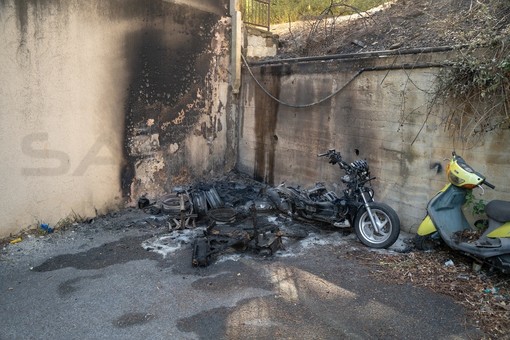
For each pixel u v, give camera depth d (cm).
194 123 629
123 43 516
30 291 345
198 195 525
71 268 389
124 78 524
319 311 317
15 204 441
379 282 364
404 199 480
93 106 496
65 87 466
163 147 587
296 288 354
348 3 779
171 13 567
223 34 654
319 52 654
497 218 355
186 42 595
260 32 709
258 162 677
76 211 499
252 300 333
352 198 462
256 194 610
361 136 518
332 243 457
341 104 536
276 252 432
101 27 489
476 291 343
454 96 411
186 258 415
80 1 465
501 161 392
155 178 583
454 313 314
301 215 500
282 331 290
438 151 441
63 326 295
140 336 284
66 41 459
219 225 475
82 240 457
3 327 293
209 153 663
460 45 407
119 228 492
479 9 481
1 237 434
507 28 395
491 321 302
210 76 643
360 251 432
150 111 562
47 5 438
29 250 425
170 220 498
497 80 369
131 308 320
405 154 472
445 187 407
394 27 593
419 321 304
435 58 429
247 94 680
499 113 384
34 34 432
